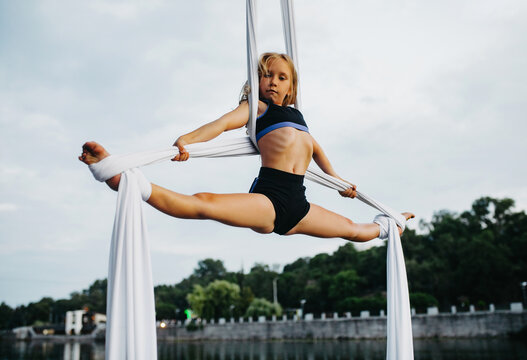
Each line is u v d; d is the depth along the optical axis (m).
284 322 52.06
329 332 47.19
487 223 67.81
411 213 4.04
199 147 2.73
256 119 3.02
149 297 2.27
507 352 27.86
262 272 90.19
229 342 56.94
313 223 3.13
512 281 52.38
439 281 57.97
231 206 2.66
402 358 3.29
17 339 101.12
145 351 2.21
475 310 43.78
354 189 3.64
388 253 3.61
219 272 144.75
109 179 2.35
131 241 2.26
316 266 88.25
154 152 2.49
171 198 2.44
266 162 3.00
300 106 3.29
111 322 2.18
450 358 26.78
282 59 3.10
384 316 43.44
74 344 79.31
